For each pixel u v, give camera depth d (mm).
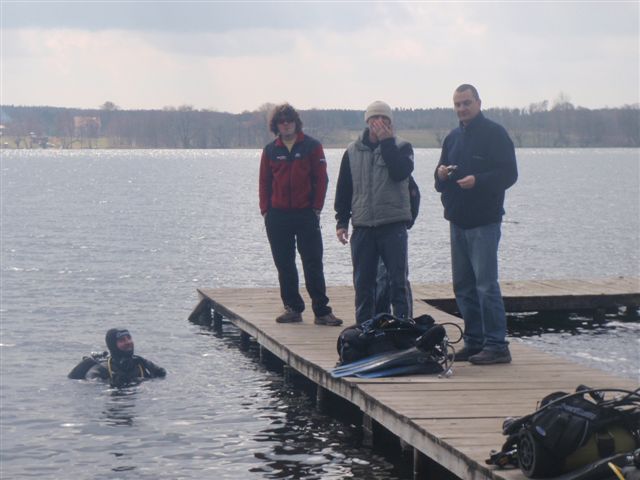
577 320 20141
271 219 14141
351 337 11359
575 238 43062
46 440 11188
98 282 26625
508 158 10680
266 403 12742
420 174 130125
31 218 53156
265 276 28969
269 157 13875
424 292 20062
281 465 10188
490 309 11188
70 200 71938
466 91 10680
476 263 10992
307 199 13984
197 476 9891
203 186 99938
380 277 12820
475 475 7688
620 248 39031
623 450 7184
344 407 12469
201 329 18750
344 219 12305
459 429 8648
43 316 20609
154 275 28578
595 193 86062
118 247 37438
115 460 10461
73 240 40344
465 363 11430
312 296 14594
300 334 13922
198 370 14828
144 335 18094
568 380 10602
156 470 10109
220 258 33750
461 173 10789
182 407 12555
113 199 73938
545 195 82312
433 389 10180
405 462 10195
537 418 7266
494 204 10797
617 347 17141
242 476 9852
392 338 11273
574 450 7090
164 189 92250
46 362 15625
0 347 16953
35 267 30219
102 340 17734
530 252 37281
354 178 11906
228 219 53562
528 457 7223
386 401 9656
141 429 11594
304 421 11836
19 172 136000
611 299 19875
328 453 10547
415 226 49000
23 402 12852
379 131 11547
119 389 13555
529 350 12438
